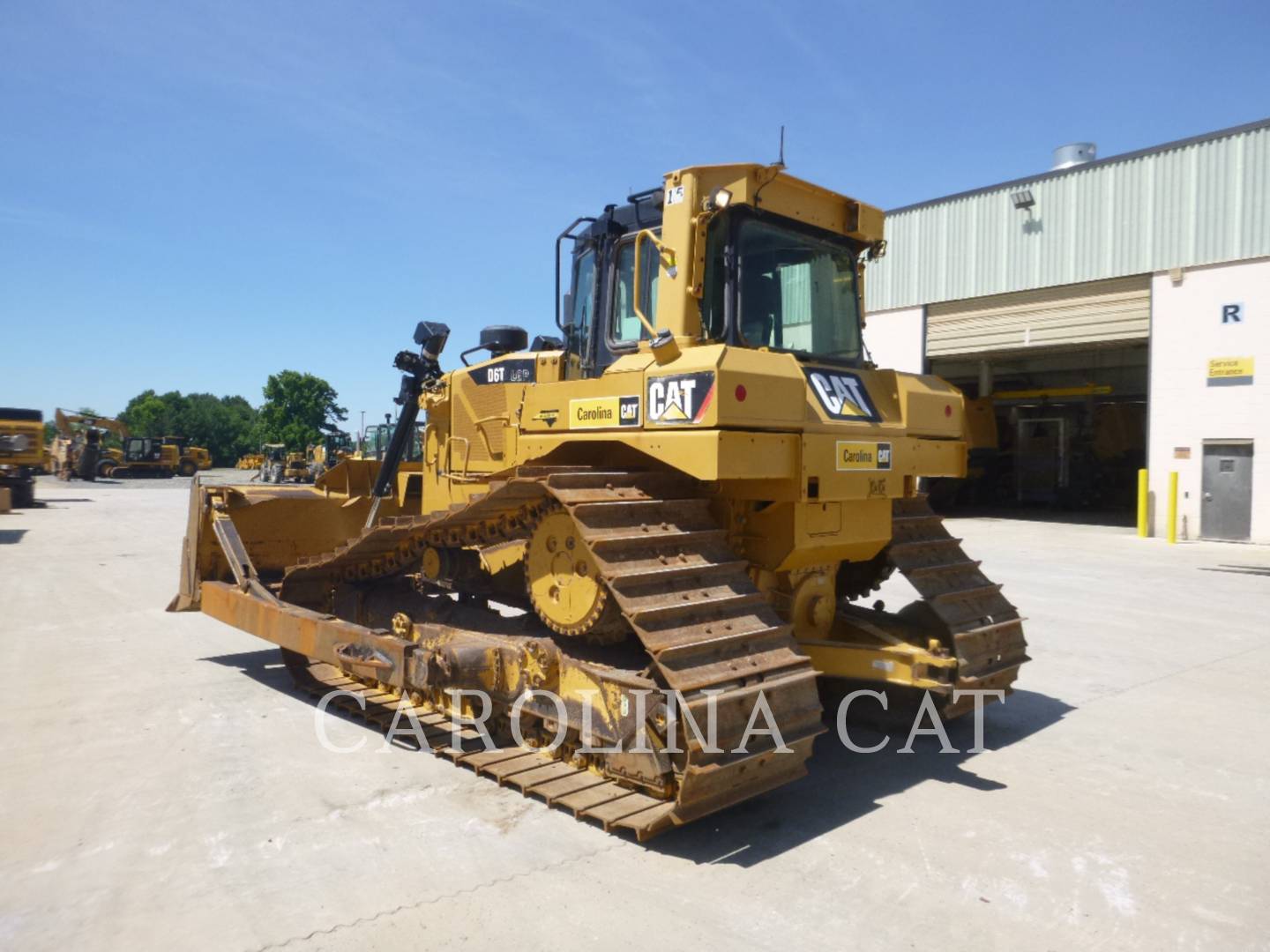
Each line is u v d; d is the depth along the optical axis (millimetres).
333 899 3479
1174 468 17234
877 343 22391
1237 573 12656
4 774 4793
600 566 3902
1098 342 18578
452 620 5859
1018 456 26453
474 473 6188
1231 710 6203
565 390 4895
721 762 3807
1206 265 16797
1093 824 4316
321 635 5617
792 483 4480
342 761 5051
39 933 3213
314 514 7660
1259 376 16188
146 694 6406
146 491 35156
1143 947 3223
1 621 9008
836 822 4312
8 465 25406
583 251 5758
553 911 3404
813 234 5363
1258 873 3818
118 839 4000
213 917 3334
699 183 4695
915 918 3408
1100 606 10062
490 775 4793
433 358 6809
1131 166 17812
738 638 4062
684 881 3672
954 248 20781
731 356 4109
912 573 5414
